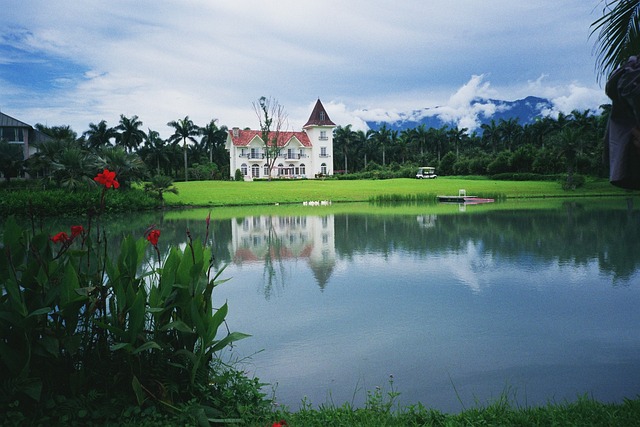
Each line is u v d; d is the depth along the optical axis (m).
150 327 3.38
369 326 5.77
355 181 55.88
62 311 2.98
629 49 5.33
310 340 5.30
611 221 18.38
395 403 3.76
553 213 22.81
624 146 2.17
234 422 3.03
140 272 7.68
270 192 40.50
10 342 2.95
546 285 7.87
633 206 27.17
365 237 14.50
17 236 3.06
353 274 8.95
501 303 6.79
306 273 9.09
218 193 38.84
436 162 75.44
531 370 4.44
